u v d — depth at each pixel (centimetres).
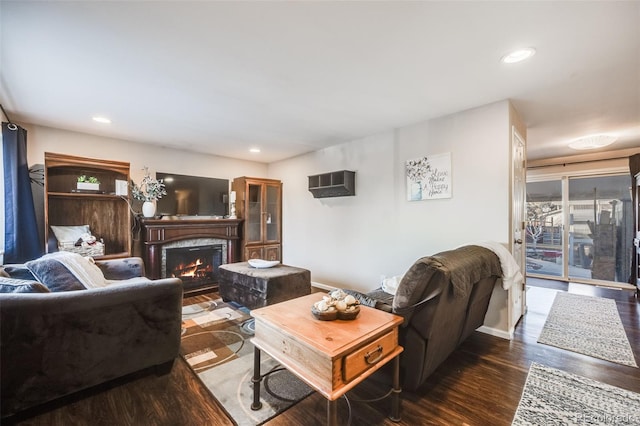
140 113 298
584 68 209
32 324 157
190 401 176
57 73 214
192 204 448
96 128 347
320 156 459
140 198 397
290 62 202
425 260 160
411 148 338
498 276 229
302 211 495
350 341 134
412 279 161
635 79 225
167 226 398
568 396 179
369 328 149
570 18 155
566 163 511
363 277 396
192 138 394
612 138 352
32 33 166
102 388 189
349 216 415
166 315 203
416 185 332
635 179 442
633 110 291
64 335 167
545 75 220
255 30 166
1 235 285
